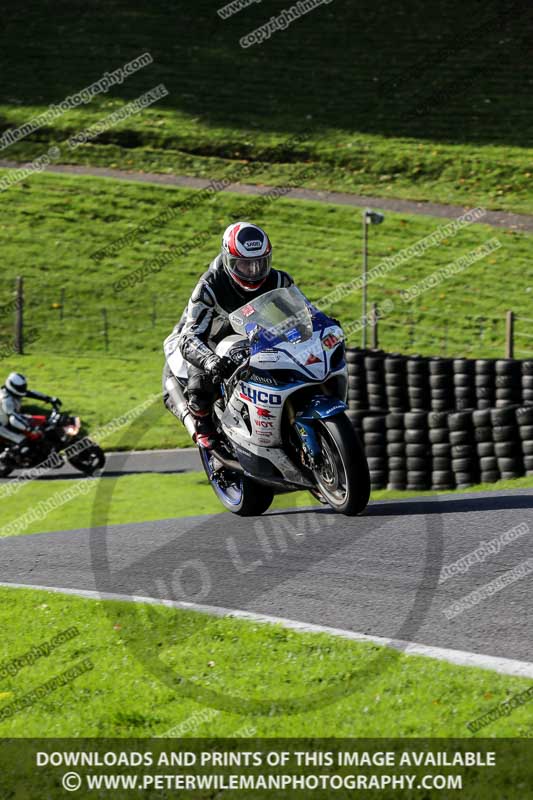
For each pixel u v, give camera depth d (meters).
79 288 97.56
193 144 123.94
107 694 16.53
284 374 22.48
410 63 141.25
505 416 40.16
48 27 153.12
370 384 49.56
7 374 82.19
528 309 88.62
